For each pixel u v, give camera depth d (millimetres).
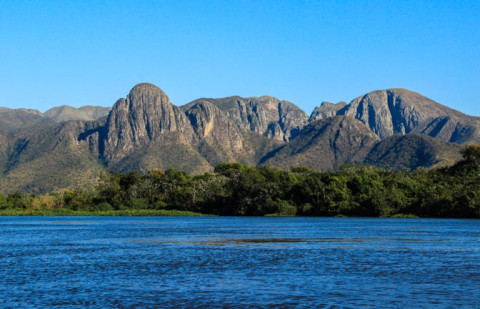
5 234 90688
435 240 75625
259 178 184125
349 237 81562
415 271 45562
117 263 50969
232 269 46875
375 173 182750
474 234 87250
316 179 174000
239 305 32594
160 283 39844
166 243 72250
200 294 35750
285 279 41469
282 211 171375
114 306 32312
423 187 168250
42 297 34750
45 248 65438
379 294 35719
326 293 36031
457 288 37781
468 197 149500
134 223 131500
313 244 70250
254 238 80312
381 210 160375
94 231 98438
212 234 89250
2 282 40219
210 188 192250
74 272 45156
